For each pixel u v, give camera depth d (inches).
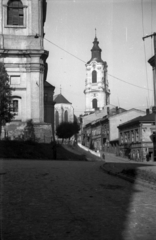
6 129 1537.9
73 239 226.5
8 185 434.3
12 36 1626.5
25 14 1652.3
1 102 1259.8
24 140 1425.9
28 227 251.3
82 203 336.5
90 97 4461.1
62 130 1887.3
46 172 597.9
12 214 287.3
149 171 572.1
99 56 4512.8
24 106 1610.5
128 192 407.8
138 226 259.1
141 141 2170.3
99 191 410.3
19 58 1624.0
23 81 1621.6
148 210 311.6
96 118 3747.5
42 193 385.1
